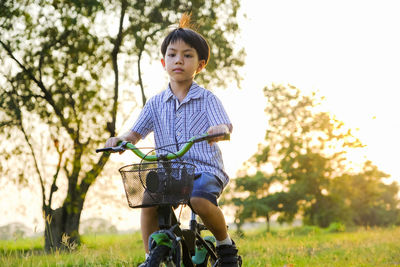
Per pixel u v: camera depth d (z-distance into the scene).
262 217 39.47
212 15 19.33
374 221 66.56
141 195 3.18
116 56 18.88
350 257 8.94
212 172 3.58
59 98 18.09
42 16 17.89
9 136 17.11
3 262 6.95
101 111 18.20
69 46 18.12
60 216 17.14
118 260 6.94
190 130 3.71
